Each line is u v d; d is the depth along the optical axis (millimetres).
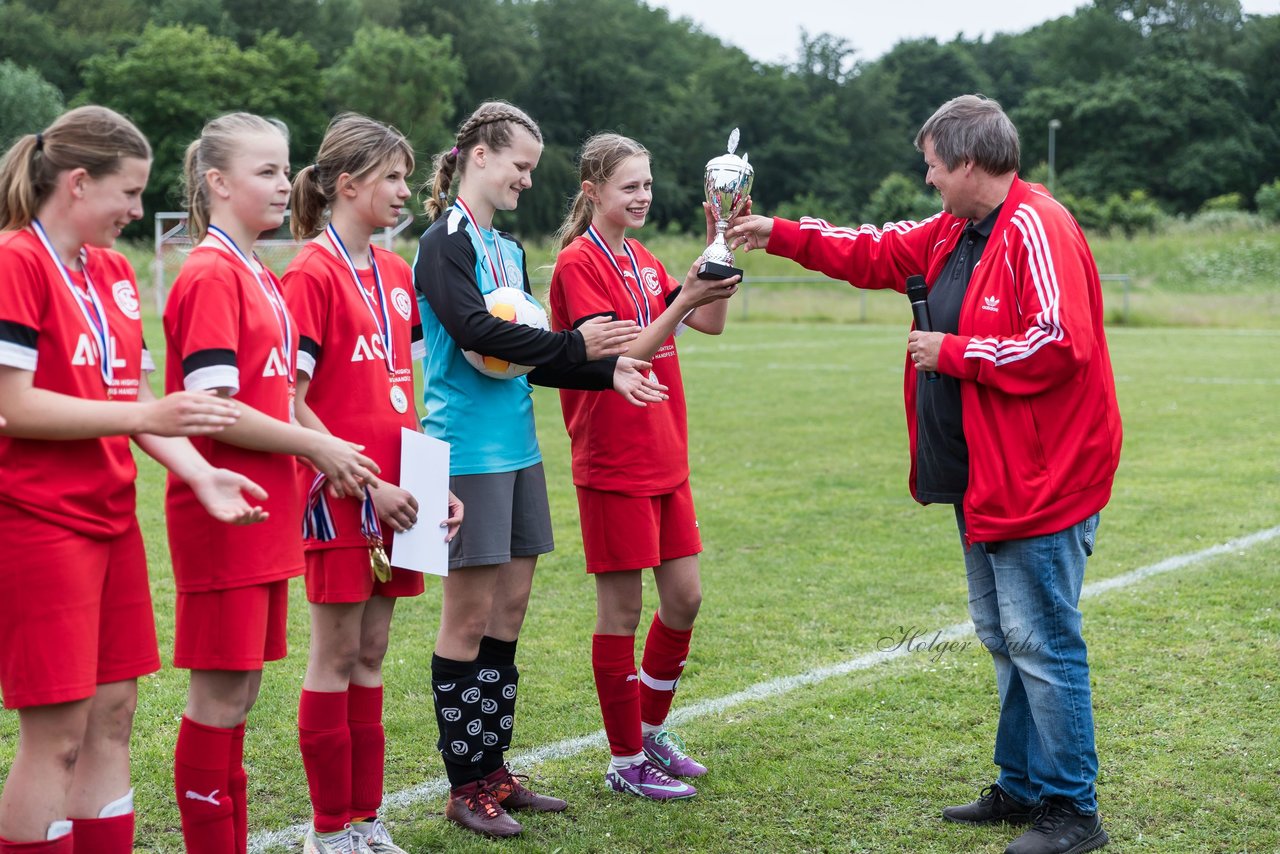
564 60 76438
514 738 4328
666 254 39750
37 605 2498
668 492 3787
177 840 3488
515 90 74062
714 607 5934
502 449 3566
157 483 9141
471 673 3600
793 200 76938
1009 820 3576
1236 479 9031
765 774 3941
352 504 3180
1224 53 78875
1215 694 4527
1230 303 29906
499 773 3676
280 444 2830
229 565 2832
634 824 3594
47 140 2527
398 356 3352
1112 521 7629
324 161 3258
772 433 11859
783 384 16281
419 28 69188
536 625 5688
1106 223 51562
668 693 3971
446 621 3605
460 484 3521
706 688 4789
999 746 3592
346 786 3258
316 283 3158
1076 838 3355
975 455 3375
